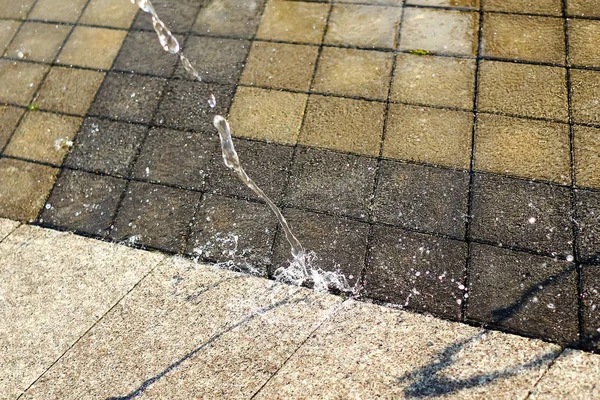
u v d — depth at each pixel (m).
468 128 2.78
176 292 2.45
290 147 2.86
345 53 3.18
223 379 2.18
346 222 2.56
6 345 2.39
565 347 2.11
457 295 2.29
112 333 2.36
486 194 2.55
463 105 2.87
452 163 2.68
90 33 3.57
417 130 2.81
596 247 2.34
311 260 2.47
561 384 2.01
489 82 2.93
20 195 2.91
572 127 2.71
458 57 3.06
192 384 2.19
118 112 3.15
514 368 2.07
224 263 2.52
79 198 2.85
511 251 2.38
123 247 2.64
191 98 3.14
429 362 2.12
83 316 2.43
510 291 2.27
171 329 2.34
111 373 2.26
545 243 2.38
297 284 2.41
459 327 2.21
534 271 2.31
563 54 2.98
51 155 3.04
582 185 2.52
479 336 2.17
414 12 3.30
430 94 2.94
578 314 2.18
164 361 2.26
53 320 2.44
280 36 3.33
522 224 2.45
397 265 2.41
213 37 3.40
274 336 2.27
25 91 3.34
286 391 2.12
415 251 2.44
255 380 2.16
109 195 2.83
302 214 2.62
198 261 2.54
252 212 2.66
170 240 2.63
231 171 2.81
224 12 3.53
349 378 2.12
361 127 2.87
